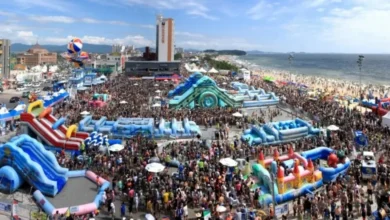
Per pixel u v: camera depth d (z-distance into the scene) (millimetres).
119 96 75875
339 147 39656
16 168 27328
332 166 33000
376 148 40875
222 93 69562
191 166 31078
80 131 45188
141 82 109500
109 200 24906
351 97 90062
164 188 26125
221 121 54875
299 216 24125
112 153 35906
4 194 26375
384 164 33469
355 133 43594
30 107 40562
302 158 33094
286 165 31625
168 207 24844
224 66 192000
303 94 88938
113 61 141750
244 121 55031
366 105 70750
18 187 27391
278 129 46094
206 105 68000
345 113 59219
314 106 65875
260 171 29641
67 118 51469
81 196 27031
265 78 122938
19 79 117000
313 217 24094
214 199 25141
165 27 152125
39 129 39000
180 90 78938
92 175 30578
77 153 36656
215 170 30500
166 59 154500
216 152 36125
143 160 32719
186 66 165625
